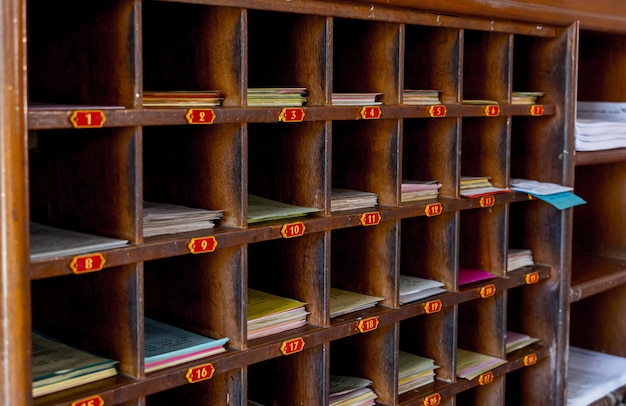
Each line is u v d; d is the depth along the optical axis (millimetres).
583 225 3613
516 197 2785
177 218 1930
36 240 1768
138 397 1813
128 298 1824
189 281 2143
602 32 3102
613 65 3420
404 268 2729
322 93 2164
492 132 2777
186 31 2084
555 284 2982
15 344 1576
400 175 2379
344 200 2293
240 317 2021
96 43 1829
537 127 2971
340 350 2584
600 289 3154
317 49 2164
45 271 1622
